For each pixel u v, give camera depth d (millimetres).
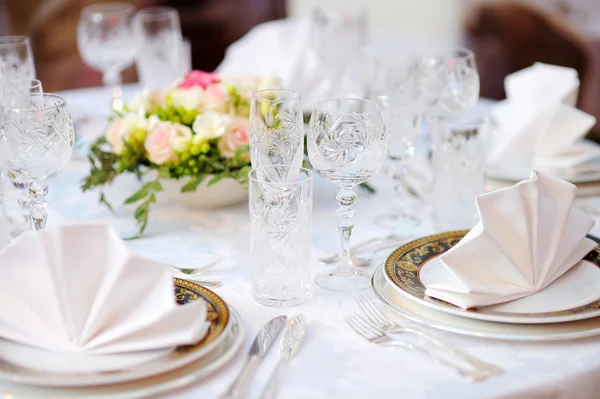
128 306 911
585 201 1475
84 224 900
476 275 1026
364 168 1093
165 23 2133
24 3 4000
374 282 1098
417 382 872
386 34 3898
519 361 918
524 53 3945
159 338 870
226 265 1230
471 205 1408
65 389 817
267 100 1160
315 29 2357
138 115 1467
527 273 1035
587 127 1612
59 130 1126
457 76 1549
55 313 896
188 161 1387
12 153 1121
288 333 976
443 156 1399
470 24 4055
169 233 1381
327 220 1443
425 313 1003
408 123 1418
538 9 3846
